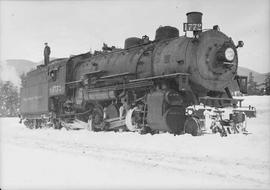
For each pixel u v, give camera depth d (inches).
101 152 432.8
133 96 671.1
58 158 383.2
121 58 725.3
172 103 565.6
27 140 626.5
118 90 704.4
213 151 400.8
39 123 1051.9
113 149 456.8
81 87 834.2
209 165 332.2
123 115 684.7
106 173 297.6
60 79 905.5
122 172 301.9
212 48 590.6
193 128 545.6
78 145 517.0
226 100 603.8
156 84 616.4
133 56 690.8
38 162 356.2
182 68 580.7
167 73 605.3
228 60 583.8
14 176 294.4
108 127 728.3
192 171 307.0
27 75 1173.7
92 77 780.6
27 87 1147.9
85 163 347.9
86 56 927.7
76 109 865.5
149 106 591.5
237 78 649.0
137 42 743.1
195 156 380.5
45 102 978.7
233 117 543.5
